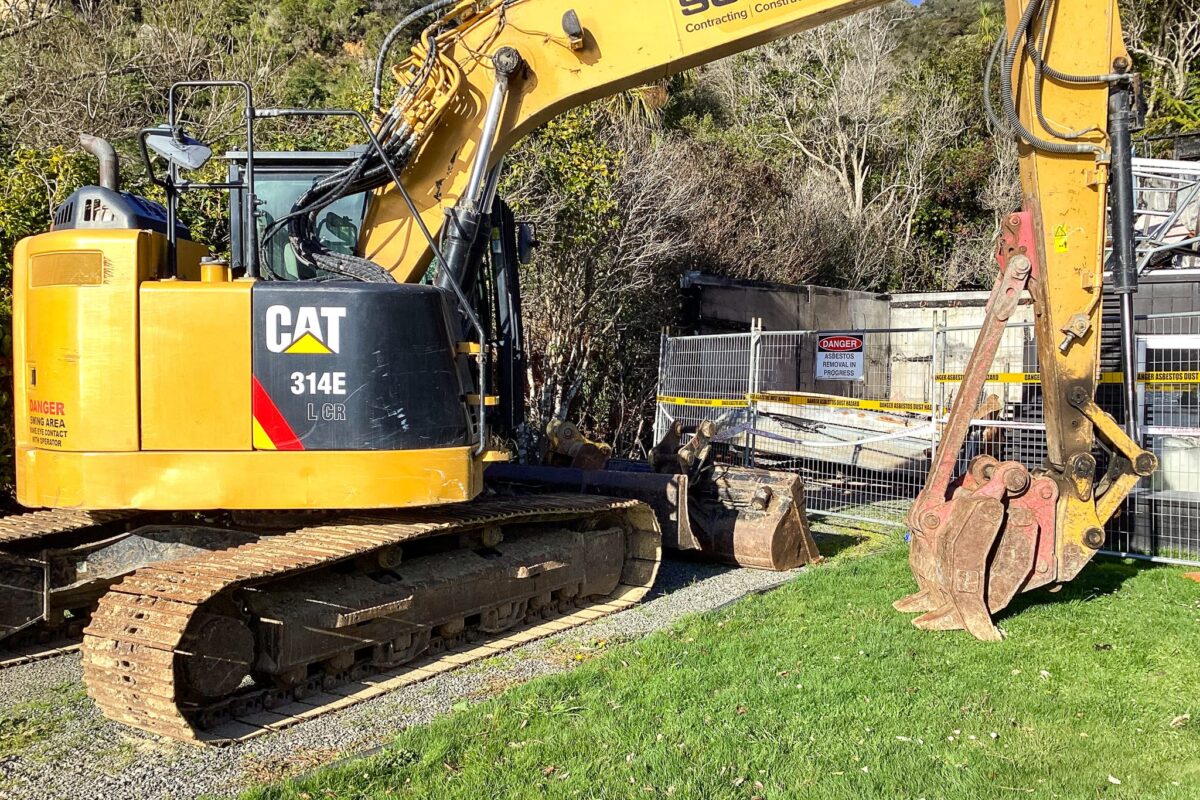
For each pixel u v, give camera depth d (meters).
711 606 7.00
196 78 14.82
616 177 13.89
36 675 5.58
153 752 4.38
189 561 4.91
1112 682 5.15
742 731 4.40
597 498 6.98
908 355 18.83
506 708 4.72
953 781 3.92
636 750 4.21
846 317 18.20
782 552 8.13
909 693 4.93
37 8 13.62
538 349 14.43
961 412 6.14
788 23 6.13
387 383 5.02
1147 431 8.02
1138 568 7.90
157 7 15.54
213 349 4.89
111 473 4.81
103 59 13.49
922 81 30.62
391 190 6.11
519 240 7.53
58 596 6.23
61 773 4.14
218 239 10.66
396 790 3.85
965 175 28.73
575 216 13.31
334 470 4.94
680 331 15.62
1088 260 5.84
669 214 15.91
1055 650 5.67
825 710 4.68
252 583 4.58
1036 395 10.85
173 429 4.86
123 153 12.86
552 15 6.14
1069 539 5.91
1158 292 11.70
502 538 6.37
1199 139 13.27
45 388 4.97
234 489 4.88
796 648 5.68
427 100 5.99
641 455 15.67
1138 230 12.63
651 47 6.15
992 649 5.64
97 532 6.18
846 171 28.33
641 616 6.75
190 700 4.54
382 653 5.45
